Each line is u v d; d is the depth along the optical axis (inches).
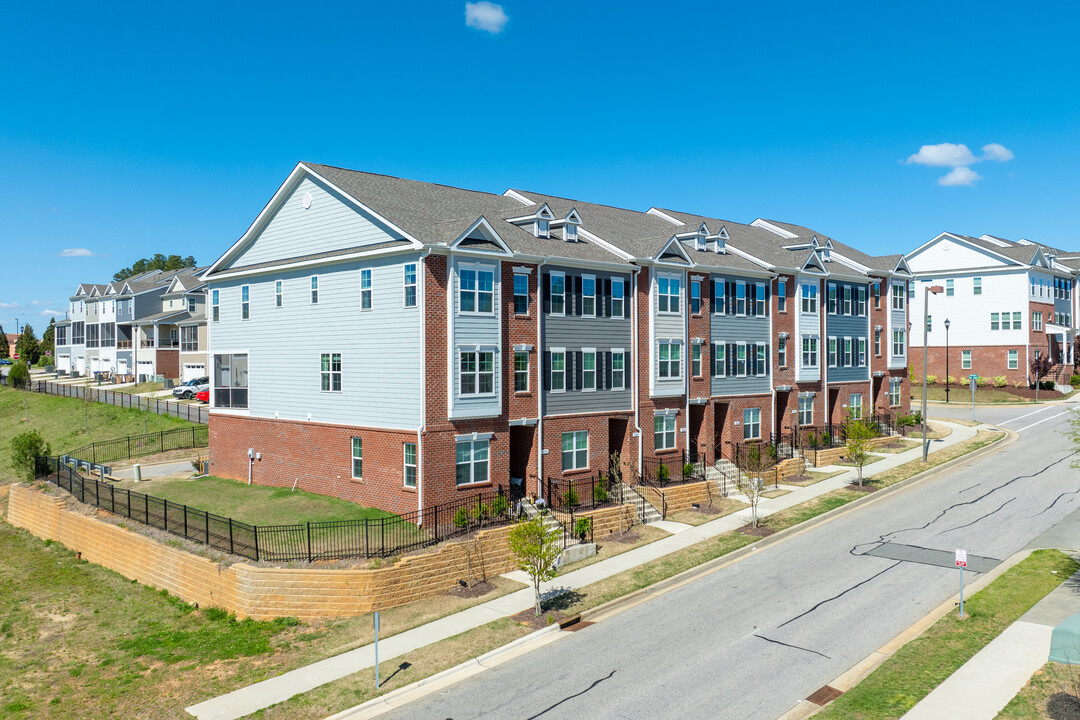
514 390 1209.4
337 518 1141.1
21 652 879.1
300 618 912.9
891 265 2042.3
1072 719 593.9
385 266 1175.0
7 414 2539.4
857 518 1274.6
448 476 1127.0
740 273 1611.7
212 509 1224.8
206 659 821.9
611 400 1353.3
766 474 1510.8
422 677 747.4
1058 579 926.4
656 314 1427.2
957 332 2842.0
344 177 1302.9
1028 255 2701.8
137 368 3267.7
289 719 681.0
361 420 1219.2
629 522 1241.4
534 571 893.2
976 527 1184.8
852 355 1929.1
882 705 641.6
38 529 1379.2
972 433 1993.1
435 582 971.9
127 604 1020.5
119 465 1656.0
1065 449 1736.0
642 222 1710.1
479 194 1524.4
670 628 850.8
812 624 840.9
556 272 1273.4
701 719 645.3
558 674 746.2
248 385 1456.7
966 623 812.0
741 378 1626.5
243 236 1450.5
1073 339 2977.4
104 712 716.7
